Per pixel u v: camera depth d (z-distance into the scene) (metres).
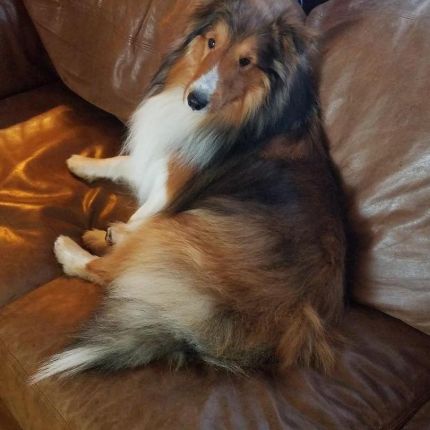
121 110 1.85
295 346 1.21
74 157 1.74
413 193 1.25
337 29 1.38
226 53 1.43
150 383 1.13
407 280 1.26
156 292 1.29
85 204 1.68
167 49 1.64
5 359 1.25
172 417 1.07
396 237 1.27
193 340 1.20
